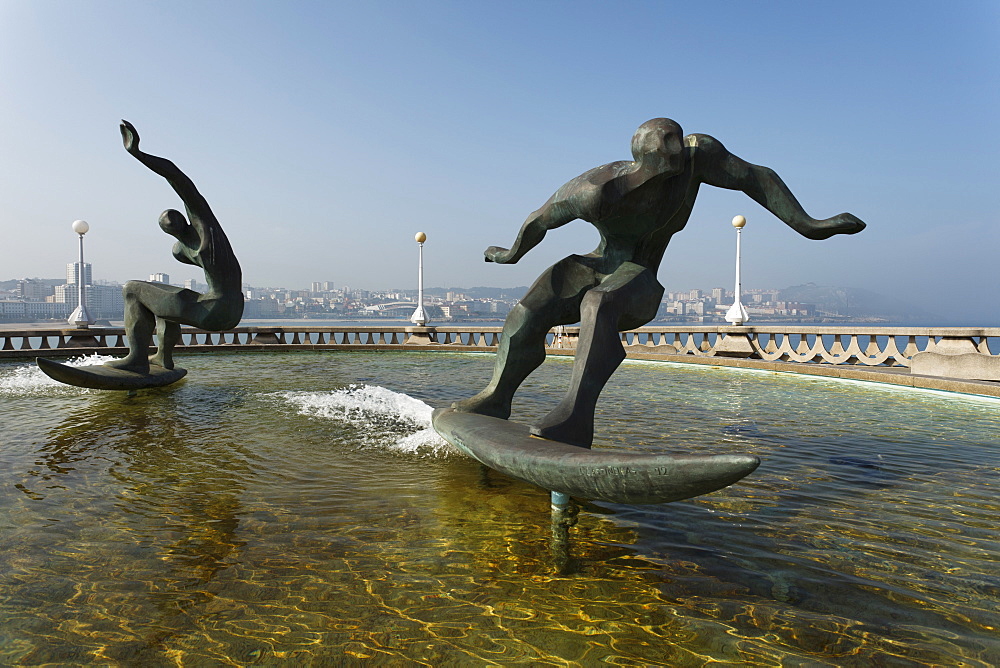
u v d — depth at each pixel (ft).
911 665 6.66
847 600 8.20
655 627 7.45
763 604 8.06
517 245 14.43
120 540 9.95
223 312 26.30
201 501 12.05
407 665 6.59
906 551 9.93
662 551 9.81
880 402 26.25
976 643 7.13
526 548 9.86
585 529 10.73
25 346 48.52
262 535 10.27
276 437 18.33
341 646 6.95
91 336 51.88
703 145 12.69
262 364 45.16
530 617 7.67
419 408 24.26
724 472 7.02
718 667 6.62
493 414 14.23
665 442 17.93
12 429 19.07
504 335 13.94
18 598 7.94
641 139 11.81
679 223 13.32
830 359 43.16
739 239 52.06
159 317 26.55
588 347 11.68
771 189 12.96
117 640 7.00
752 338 48.67
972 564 9.42
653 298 12.91
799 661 6.73
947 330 35.81
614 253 13.56
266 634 7.16
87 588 8.25
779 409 24.22
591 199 11.94
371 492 12.81
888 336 39.37
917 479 14.15
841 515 11.66
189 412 22.53
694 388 31.32
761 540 10.34
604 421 21.39
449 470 14.66
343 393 28.30
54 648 6.82
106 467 14.57
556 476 9.13
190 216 25.62
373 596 8.15
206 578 8.61
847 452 16.83
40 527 10.52
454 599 8.11
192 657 6.68
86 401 24.79
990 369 29.35
